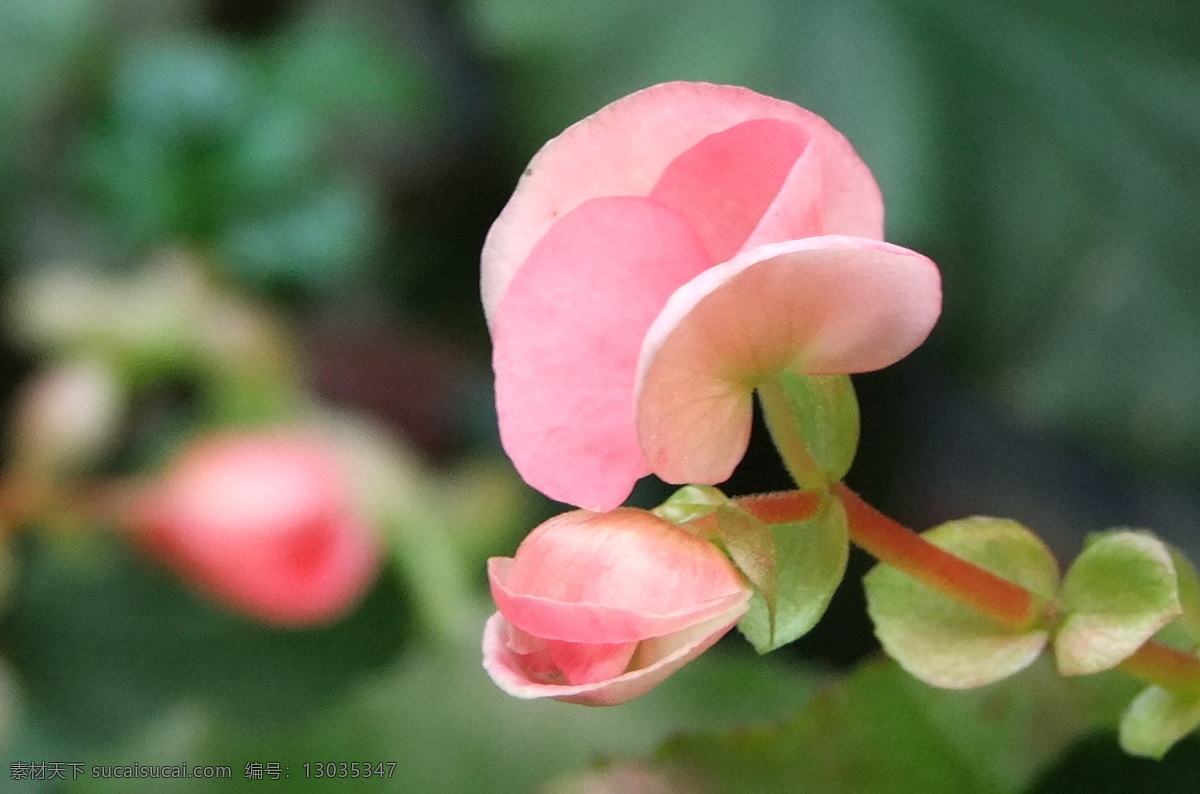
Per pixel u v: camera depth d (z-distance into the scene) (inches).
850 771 13.5
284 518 20.0
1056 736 13.5
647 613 11.3
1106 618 12.2
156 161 24.8
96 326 22.7
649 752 14.1
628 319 11.6
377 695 16.1
